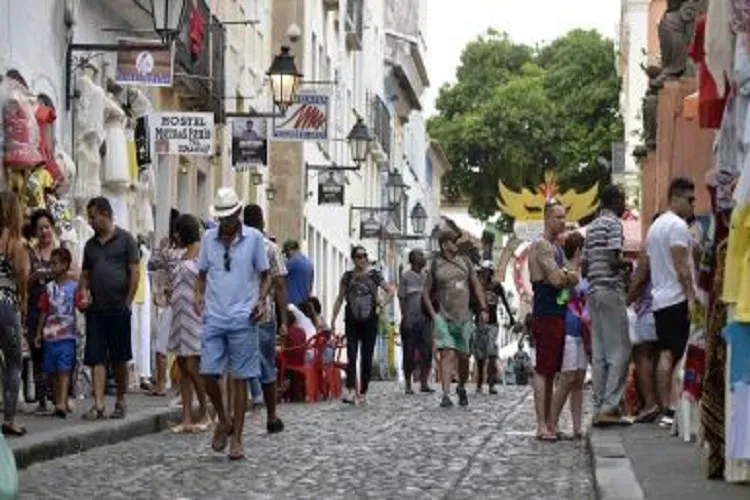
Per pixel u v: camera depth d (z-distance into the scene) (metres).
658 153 29.84
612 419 22.38
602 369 22.34
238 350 20.22
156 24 31.22
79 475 18.36
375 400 35.34
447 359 31.73
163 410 25.75
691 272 21.80
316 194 63.69
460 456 21.02
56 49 31.14
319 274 65.56
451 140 117.75
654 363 23.27
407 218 101.62
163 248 29.88
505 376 71.25
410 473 18.92
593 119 113.31
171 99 41.09
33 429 21.47
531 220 51.88
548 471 19.11
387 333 63.25
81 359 28.69
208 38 43.06
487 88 120.06
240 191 51.81
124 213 34.03
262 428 25.77
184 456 20.69
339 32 71.81
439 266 31.67
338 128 71.06
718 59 16.53
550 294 22.55
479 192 118.19
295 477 18.45
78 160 32.03
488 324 38.69
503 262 52.09
